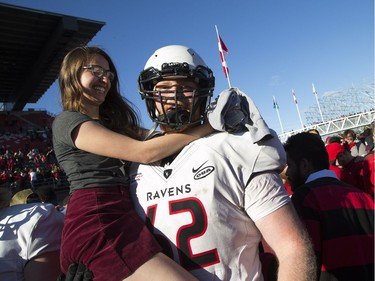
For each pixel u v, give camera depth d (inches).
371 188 134.6
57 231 75.1
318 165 82.6
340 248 69.2
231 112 48.8
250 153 46.7
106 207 49.0
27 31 970.7
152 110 55.9
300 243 43.2
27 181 717.3
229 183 46.4
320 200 73.3
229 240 45.1
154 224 48.3
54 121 58.7
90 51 64.6
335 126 957.8
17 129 1261.1
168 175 49.7
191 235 45.1
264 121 46.9
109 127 68.2
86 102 64.1
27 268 69.6
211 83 54.2
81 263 47.2
